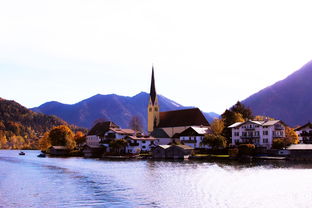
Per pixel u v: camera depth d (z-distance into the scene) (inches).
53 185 2421.3
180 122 7667.3
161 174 3024.1
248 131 5684.1
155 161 4817.9
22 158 5964.6
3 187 2327.8
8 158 5969.5
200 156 5231.3
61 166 4028.1
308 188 2220.7
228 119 6481.3
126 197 1952.5
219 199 1889.8
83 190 2194.9
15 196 1989.4
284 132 5561.0
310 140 6072.8
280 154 4825.3
